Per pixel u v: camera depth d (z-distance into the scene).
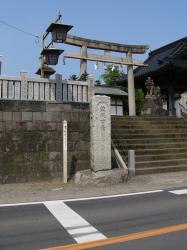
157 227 7.27
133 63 23.56
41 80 15.58
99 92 37.22
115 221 7.86
